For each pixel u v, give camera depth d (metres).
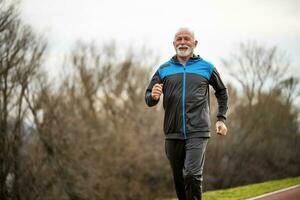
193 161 5.54
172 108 5.74
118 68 44.25
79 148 33.69
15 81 27.92
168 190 43.28
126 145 39.94
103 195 36.47
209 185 46.03
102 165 37.22
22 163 28.38
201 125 5.65
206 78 5.77
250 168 47.47
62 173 30.97
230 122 47.31
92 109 40.22
